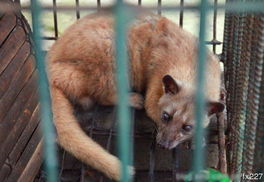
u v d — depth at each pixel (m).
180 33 4.97
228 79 4.75
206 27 1.40
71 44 4.80
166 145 4.21
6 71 3.59
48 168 1.67
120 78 1.42
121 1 1.32
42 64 1.56
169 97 4.34
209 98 4.35
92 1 7.49
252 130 2.88
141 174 4.51
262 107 2.74
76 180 4.34
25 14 4.92
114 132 4.68
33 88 4.01
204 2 1.37
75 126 4.17
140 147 4.71
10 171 3.45
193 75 4.61
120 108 1.45
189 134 4.26
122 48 1.37
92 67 4.73
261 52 2.65
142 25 4.97
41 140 4.09
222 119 4.61
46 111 1.62
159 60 4.82
